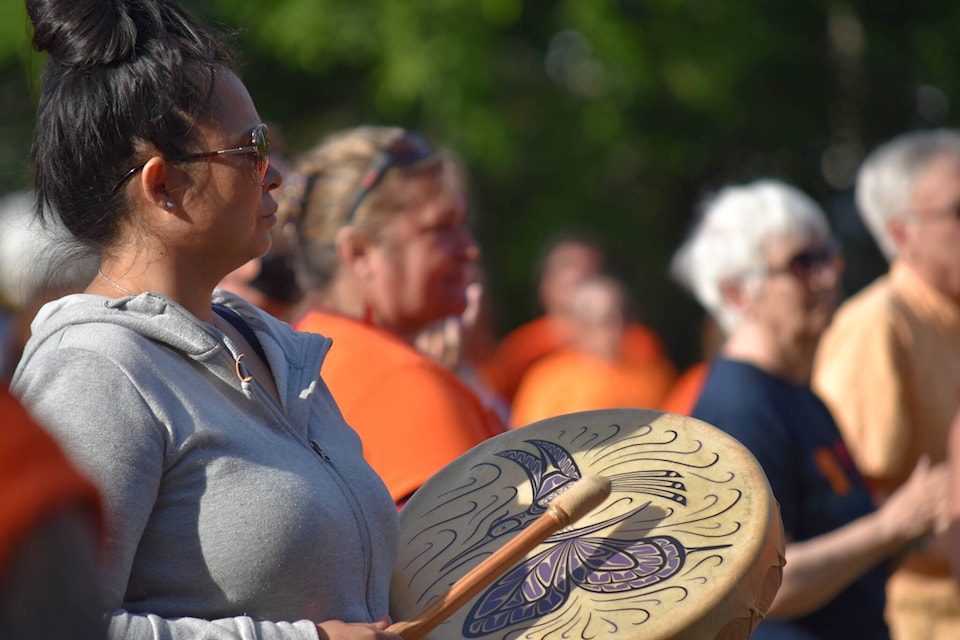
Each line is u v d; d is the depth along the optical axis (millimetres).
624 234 27453
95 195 3637
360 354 5492
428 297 6145
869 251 28094
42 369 3357
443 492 4699
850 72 27953
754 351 6961
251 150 3711
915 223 8547
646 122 26672
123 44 3576
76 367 3340
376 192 6078
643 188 28906
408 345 5762
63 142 3643
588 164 27656
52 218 3781
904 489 6465
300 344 4141
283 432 3717
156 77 3570
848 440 8016
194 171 3629
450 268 6195
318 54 26922
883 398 7980
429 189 6152
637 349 14055
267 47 27422
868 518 6488
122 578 3230
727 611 3688
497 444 4863
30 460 1885
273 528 3439
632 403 13523
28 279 4383
